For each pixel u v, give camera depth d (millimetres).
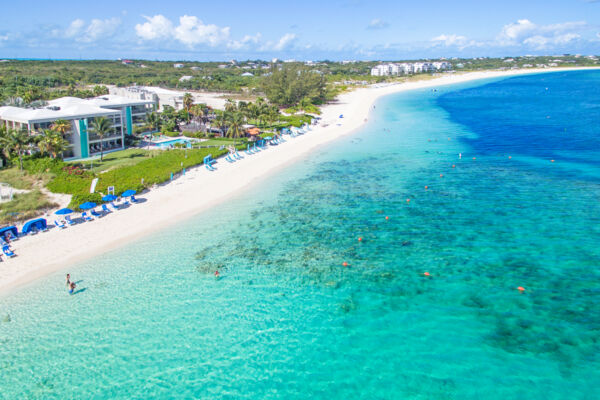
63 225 48969
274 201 58406
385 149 90375
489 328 30812
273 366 27953
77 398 25656
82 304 34625
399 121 129375
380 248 43500
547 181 63938
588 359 27469
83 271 39656
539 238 44594
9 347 29844
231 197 60344
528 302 33688
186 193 61844
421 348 29094
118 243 45469
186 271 39562
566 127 108500
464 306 33438
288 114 147125
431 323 31578
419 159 80375
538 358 27750
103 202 55688
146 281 37938
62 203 55156
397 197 58938
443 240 44906
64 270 39844
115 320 32594
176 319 32688
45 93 137375
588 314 31906
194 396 25719
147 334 31109
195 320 32562
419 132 109812
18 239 45781
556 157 78062
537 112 139000
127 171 68188
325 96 178875
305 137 106938
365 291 35875
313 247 44062
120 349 29641
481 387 25562
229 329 31531
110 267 40344
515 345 29000
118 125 88000
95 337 30812
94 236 47031
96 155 81250
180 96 140000
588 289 35094
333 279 37781
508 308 33000
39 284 37438
